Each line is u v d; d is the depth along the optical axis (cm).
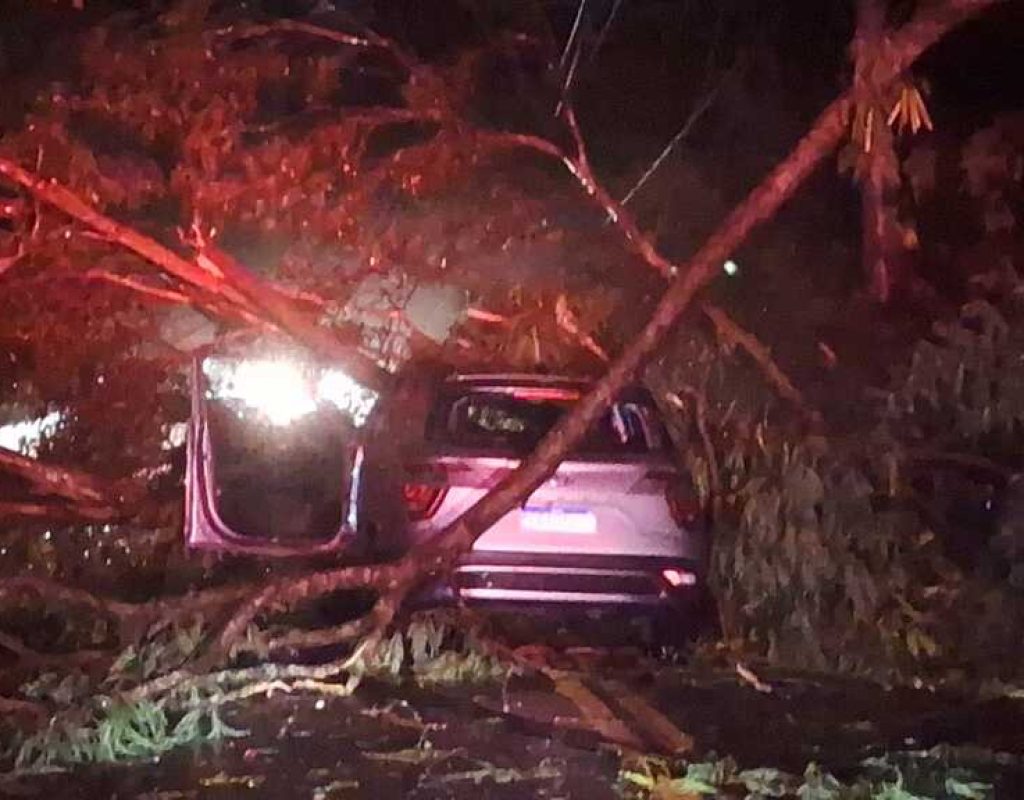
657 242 1508
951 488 1136
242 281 1270
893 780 744
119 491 1276
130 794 729
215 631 952
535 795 726
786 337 1366
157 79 1293
